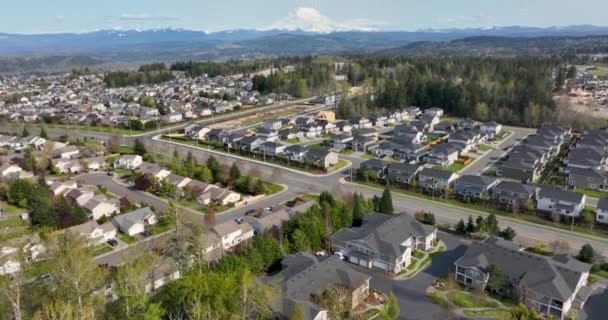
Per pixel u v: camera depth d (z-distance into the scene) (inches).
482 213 2497.5
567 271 1659.7
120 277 1435.8
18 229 2207.2
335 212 2201.0
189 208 2603.3
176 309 1323.8
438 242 2153.1
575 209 2386.8
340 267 1772.9
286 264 1814.7
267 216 2293.3
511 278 1689.2
